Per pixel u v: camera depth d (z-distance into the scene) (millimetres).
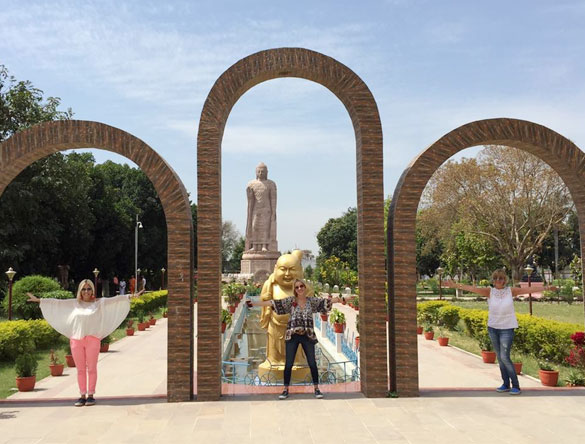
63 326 7766
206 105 8016
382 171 8156
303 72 8258
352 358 11969
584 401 7672
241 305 24359
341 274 43844
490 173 34281
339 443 5891
